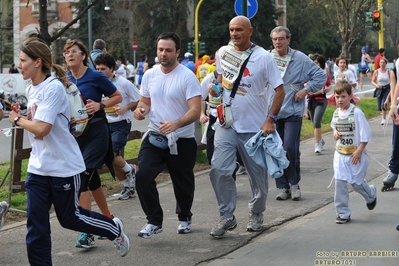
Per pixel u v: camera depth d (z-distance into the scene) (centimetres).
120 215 1566
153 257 1222
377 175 2019
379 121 3650
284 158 1297
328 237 1329
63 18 9738
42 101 1023
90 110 1293
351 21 7444
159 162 1319
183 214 1381
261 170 1346
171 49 1290
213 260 1200
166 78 1312
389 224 1423
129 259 1211
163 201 1723
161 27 10781
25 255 1240
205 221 1492
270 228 1422
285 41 1734
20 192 1678
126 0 10681
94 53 1744
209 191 1841
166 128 1250
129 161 2031
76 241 1336
